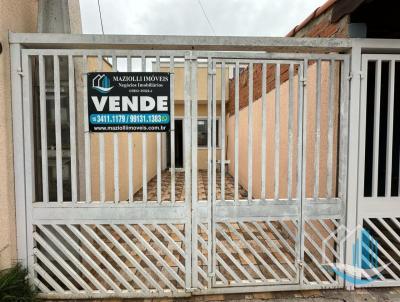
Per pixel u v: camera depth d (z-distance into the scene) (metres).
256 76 5.76
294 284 2.65
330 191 2.61
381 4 2.52
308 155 3.40
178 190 7.36
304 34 3.61
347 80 2.54
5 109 2.32
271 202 2.58
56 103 2.43
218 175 9.48
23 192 2.46
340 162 2.61
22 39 2.36
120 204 2.51
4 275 2.28
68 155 2.79
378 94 2.55
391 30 2.64
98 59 2.43
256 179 5.62
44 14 2.65
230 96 9.20
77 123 2.83
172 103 2.47
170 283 2.57
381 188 2.97
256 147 5.67
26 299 2.33
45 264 2.52
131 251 3.48
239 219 2.57
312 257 2.66
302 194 2.60
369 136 2.93
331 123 2.56
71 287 2.53
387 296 2.58
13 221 2.45
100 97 2.44
